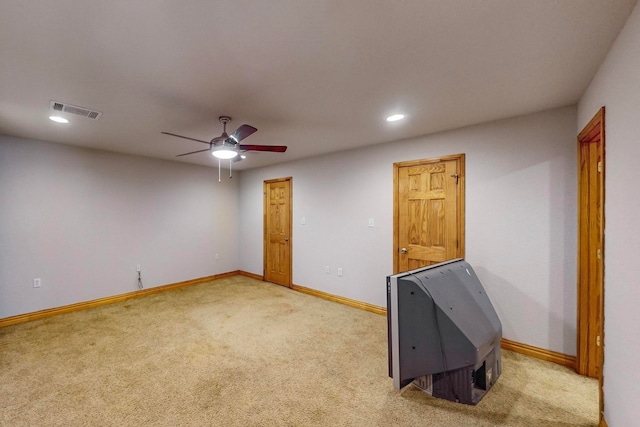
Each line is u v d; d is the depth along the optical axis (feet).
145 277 15.31
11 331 10.63
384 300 12.41
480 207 9.79
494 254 9.50
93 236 13.52
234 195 19.61
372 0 4.15
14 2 4.15
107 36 5.00
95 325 11.17
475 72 6.38
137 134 11.05
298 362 8.50
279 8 4.31
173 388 7.21
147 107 8.28
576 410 6.48
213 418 6.20
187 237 17.16
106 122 9.60
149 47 5.35
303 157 15.46
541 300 8.71
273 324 11.32
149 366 8.21
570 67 6.14
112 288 14.12
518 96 7.64
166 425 5.99
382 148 12.40
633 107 4.49
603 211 5.69
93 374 7.80
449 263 8.38
